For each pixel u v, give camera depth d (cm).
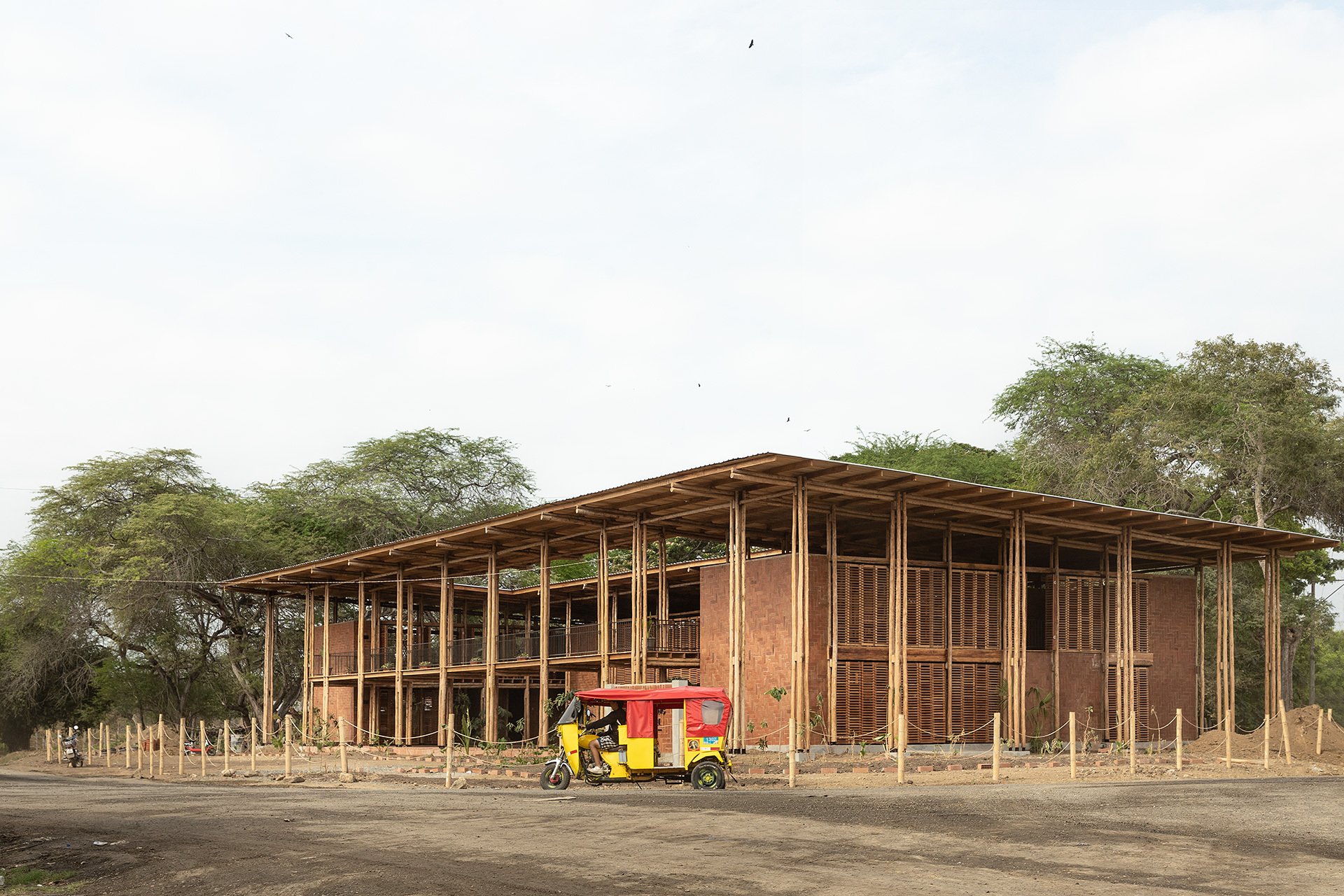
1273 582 3872
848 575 3200
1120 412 4984
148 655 5912
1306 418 4672
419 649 4509
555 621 5481
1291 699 5275
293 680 6044
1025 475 5772
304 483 6569
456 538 3847
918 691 3247
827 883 1106
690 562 3831
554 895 1103
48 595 5569
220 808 2033
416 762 3475
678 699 2209
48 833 1777
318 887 1202
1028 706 3453
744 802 1820
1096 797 1834
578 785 2331
